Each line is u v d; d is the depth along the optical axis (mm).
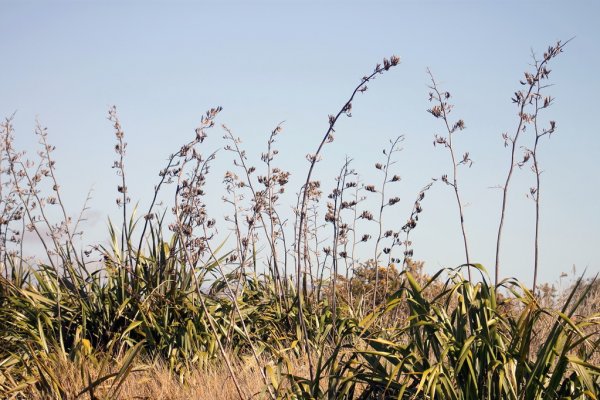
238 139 7141
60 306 9430
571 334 5109
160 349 8609
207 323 9016
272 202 7895
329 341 8883
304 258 9531
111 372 7762
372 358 5863
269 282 10430
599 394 5195
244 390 6965
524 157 8133
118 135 9359
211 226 7137
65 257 9625
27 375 7699
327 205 8961
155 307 9211
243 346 9047
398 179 9305
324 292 10555
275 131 7371
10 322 9023
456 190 8078
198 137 6848
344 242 9547
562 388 5340
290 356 8445
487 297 5582
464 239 7961
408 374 5305
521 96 8180
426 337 5828
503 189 8031
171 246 9648
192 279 9594
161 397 6977
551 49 8062
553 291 9117
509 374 5320
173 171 8484
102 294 9461
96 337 9125
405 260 9750
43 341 8422
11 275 10289
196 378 7602
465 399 5324
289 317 9422
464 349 5176
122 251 9773
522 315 5305
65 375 7379
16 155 9352
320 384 6680
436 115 8266
